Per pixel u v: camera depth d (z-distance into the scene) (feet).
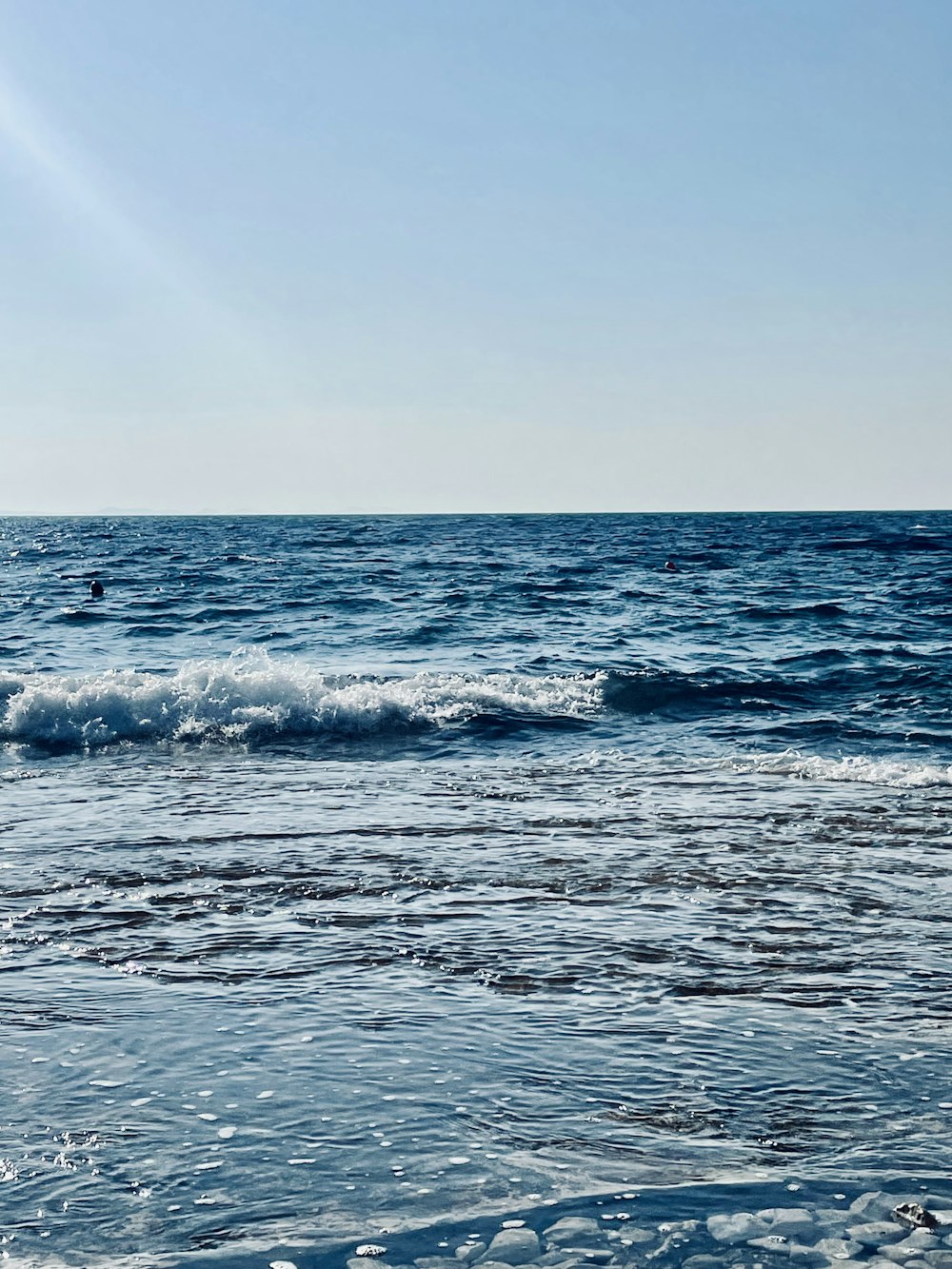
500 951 18.81
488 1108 13.04
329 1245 10.18
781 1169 11.61
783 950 18.90
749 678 55.93
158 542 248.52
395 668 60.59
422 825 28.58
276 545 227.81
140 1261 9.92
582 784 34.53
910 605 99.09
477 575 137.69
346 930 19.95
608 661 63.93
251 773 36.76
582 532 288.92
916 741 42.01
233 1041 14.96
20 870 23.99
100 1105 13.08
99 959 18.39
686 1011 16.14
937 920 20.68
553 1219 10.62
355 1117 12.80
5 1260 9.95
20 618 88.84
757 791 33.30
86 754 40.65
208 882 23.12
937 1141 12.21
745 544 220.64
